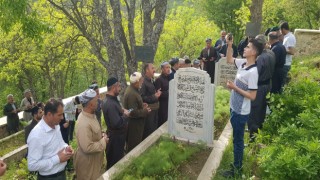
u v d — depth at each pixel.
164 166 5.14
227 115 7.61
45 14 17.80
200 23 31.22
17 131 12.02
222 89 8.76
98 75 32.00
